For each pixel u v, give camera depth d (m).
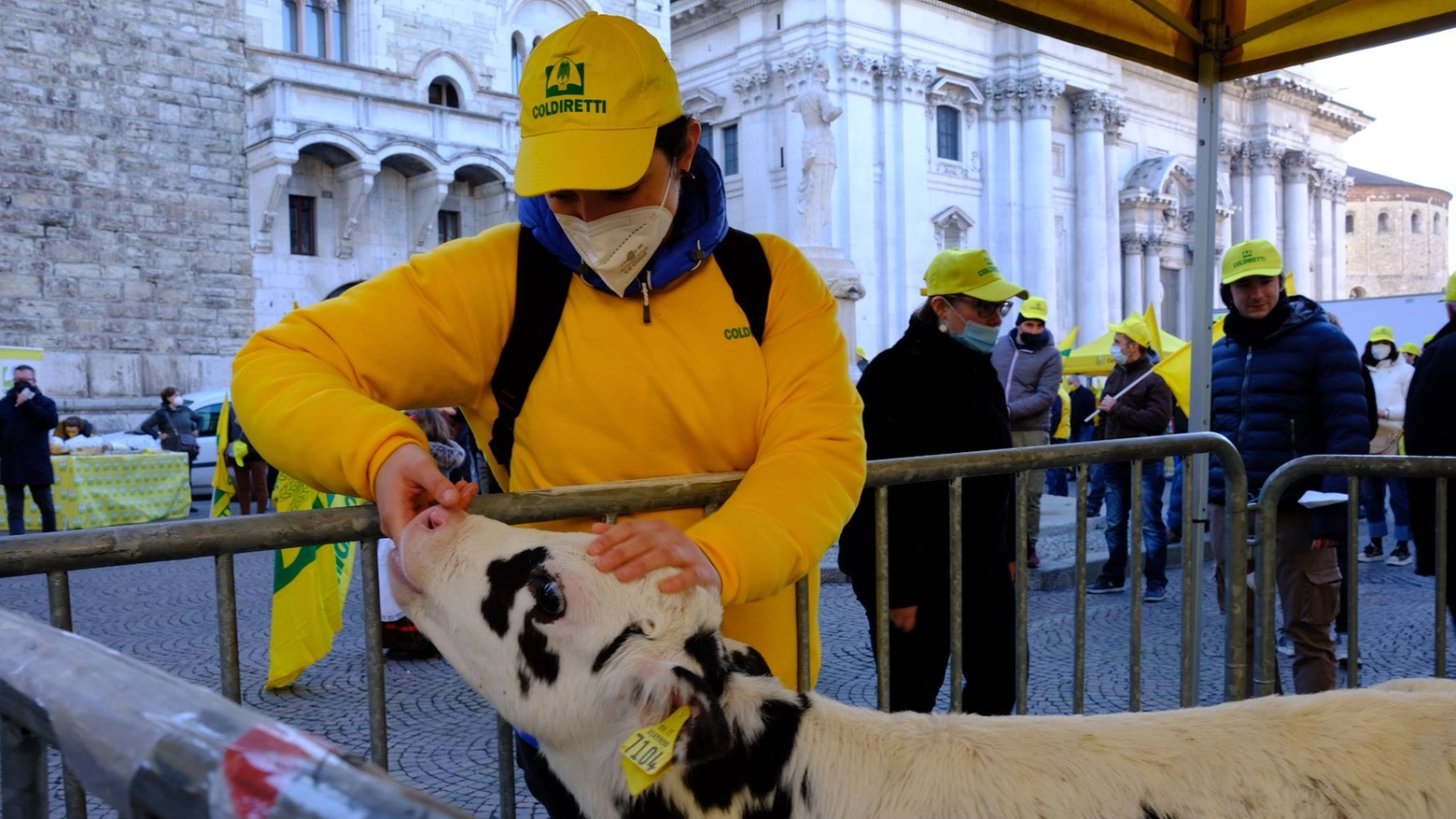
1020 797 1.66
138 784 0.86
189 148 24.48
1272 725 1.80
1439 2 4.13
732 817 1.66
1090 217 45.81
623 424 1.97
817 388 2.03
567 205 1.84
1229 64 4.72
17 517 12.20
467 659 1.69
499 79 29.97
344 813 0.71
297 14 26.83
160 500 14.52
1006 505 3.63
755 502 1.86
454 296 1.92
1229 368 5.03
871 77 38.94
